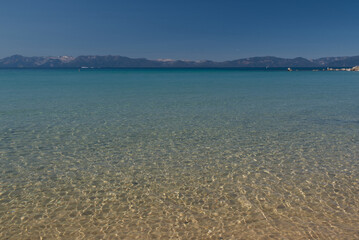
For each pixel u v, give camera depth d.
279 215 6.96
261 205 7.43
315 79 64.12
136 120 17.52
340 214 6.97
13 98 27.45
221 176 9.27
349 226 6.48
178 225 6.60
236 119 17.81
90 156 11.12
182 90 37.09
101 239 6.12
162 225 6.60
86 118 18.02
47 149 11.89
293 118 18.03
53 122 16.80
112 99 27.23
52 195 8.01
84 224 6.64
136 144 12.65
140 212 7.16
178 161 10.61
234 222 6.69
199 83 52.12
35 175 9.32
